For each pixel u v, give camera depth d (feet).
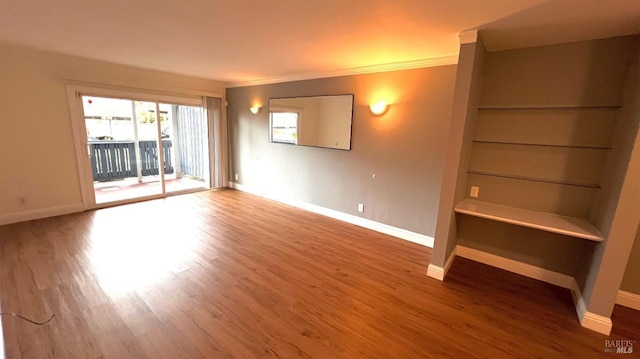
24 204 12.06
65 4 6.43
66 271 8.25
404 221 11.85
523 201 8.93
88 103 18.53
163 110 22.45
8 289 7.28
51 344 5.53
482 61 8.50
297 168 15.71
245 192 19.02
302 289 7.86
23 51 11.24
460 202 9.25
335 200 14.21
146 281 7.90
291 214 14.61
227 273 8.53
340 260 9.74
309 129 14.62
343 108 13.09
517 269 9.29
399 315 6.92
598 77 7.56
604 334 6.47
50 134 12.38
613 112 7.43
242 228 12.35
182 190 18.35
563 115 8.11
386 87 11.63
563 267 8.53
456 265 9.70
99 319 6.29
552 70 8.14
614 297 6.34
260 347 5.70
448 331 6.43
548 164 8.46
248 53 10.44
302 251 10.31
